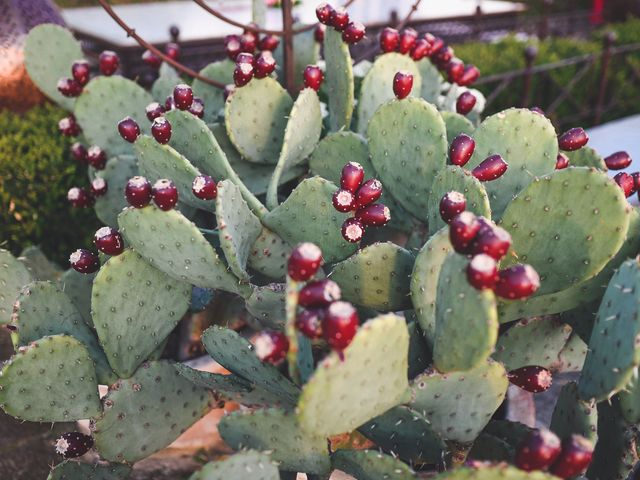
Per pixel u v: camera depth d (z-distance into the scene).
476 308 0.53
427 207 0.83
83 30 2.86
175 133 0.87
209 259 0.73
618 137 1.58
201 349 1.03
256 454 0.58
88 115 1.06
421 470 0.77
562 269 0.66
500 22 3.28
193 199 0.84
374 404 0.57
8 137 1.47
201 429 0.95
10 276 0.85
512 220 0.66
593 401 0.62
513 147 0.78
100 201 1.03
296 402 0.69
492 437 0.70
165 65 1.19
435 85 1.09
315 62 1.13
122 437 0.77
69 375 0.72
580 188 0.62
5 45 1.77
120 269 0.73
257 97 0.93
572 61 1.94
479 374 0.60
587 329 0.74
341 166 0.93
